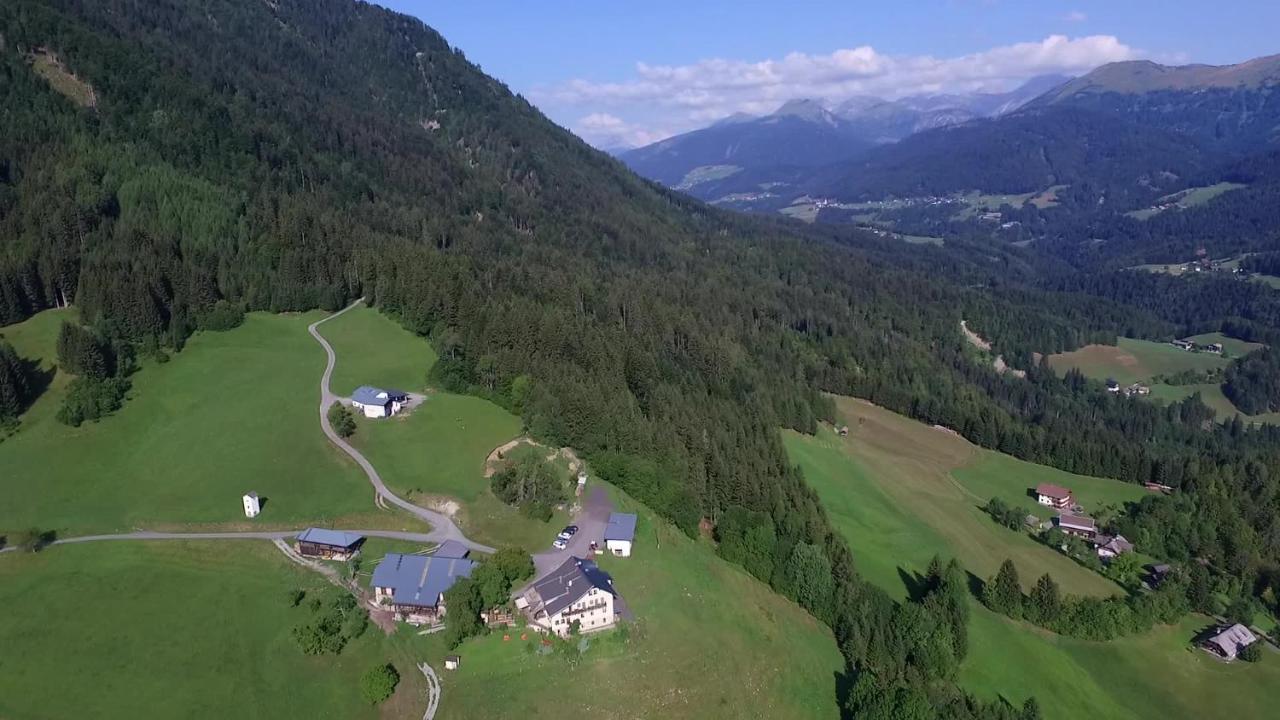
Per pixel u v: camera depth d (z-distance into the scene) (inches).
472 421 5915.4
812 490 6333.7
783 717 4023.1
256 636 3978.8
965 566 6092.5
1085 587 6102.4
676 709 3855.8
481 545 4596.5
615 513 4921.3
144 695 3663.9
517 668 3838.6
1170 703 4928.6
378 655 3902.6
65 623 3964.1
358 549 4510.3
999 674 4820.4
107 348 5935.0
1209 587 6122.1
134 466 5142.7
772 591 4906.5
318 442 5477.4
